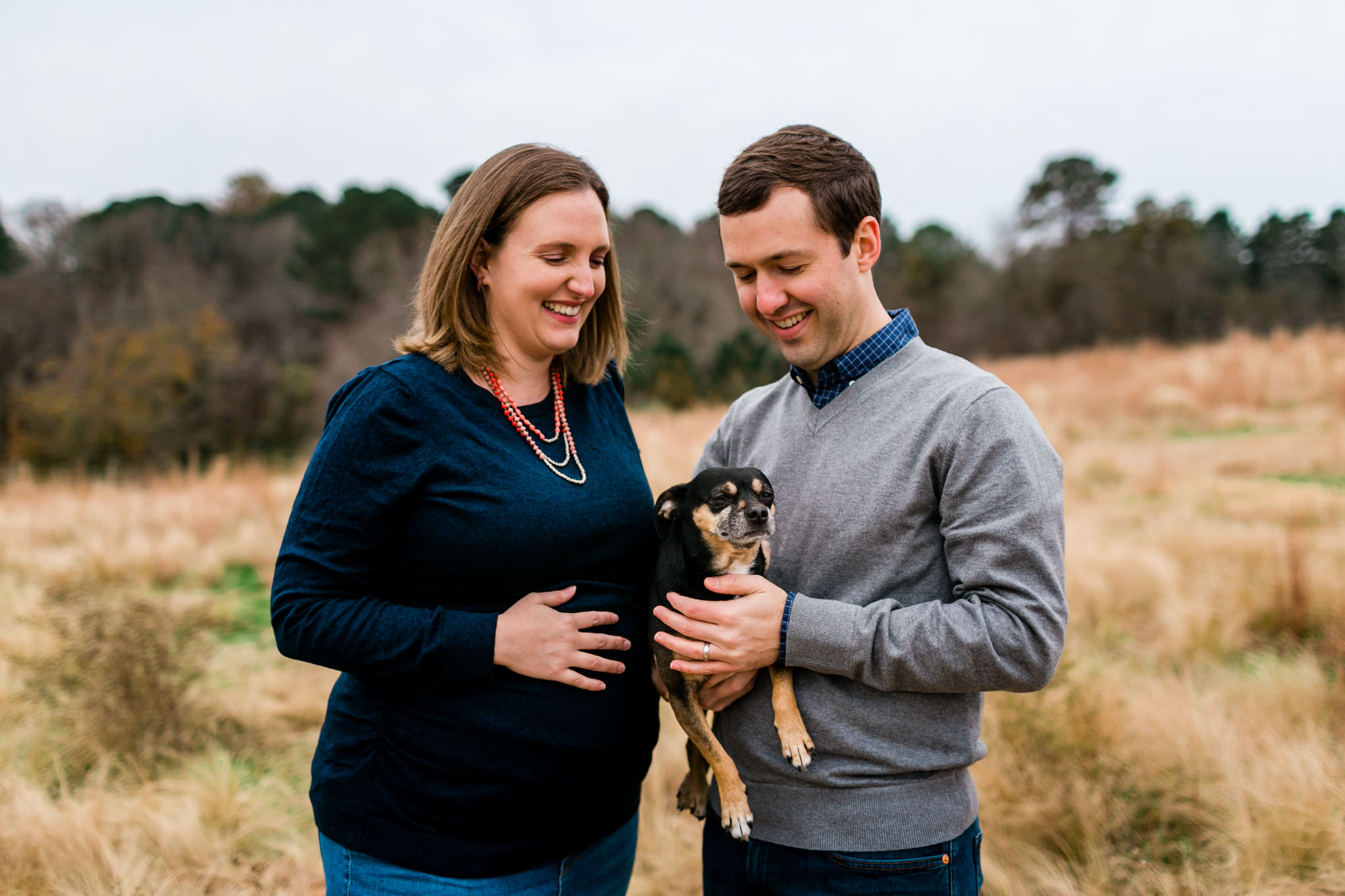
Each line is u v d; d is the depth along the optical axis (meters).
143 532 8.38
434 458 1.64
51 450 19.12
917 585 1.74
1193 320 33.16
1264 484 7.73
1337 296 35.09
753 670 1.85
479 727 1.65
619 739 1.84
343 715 1.75
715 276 36.91
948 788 1.73
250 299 32.31
